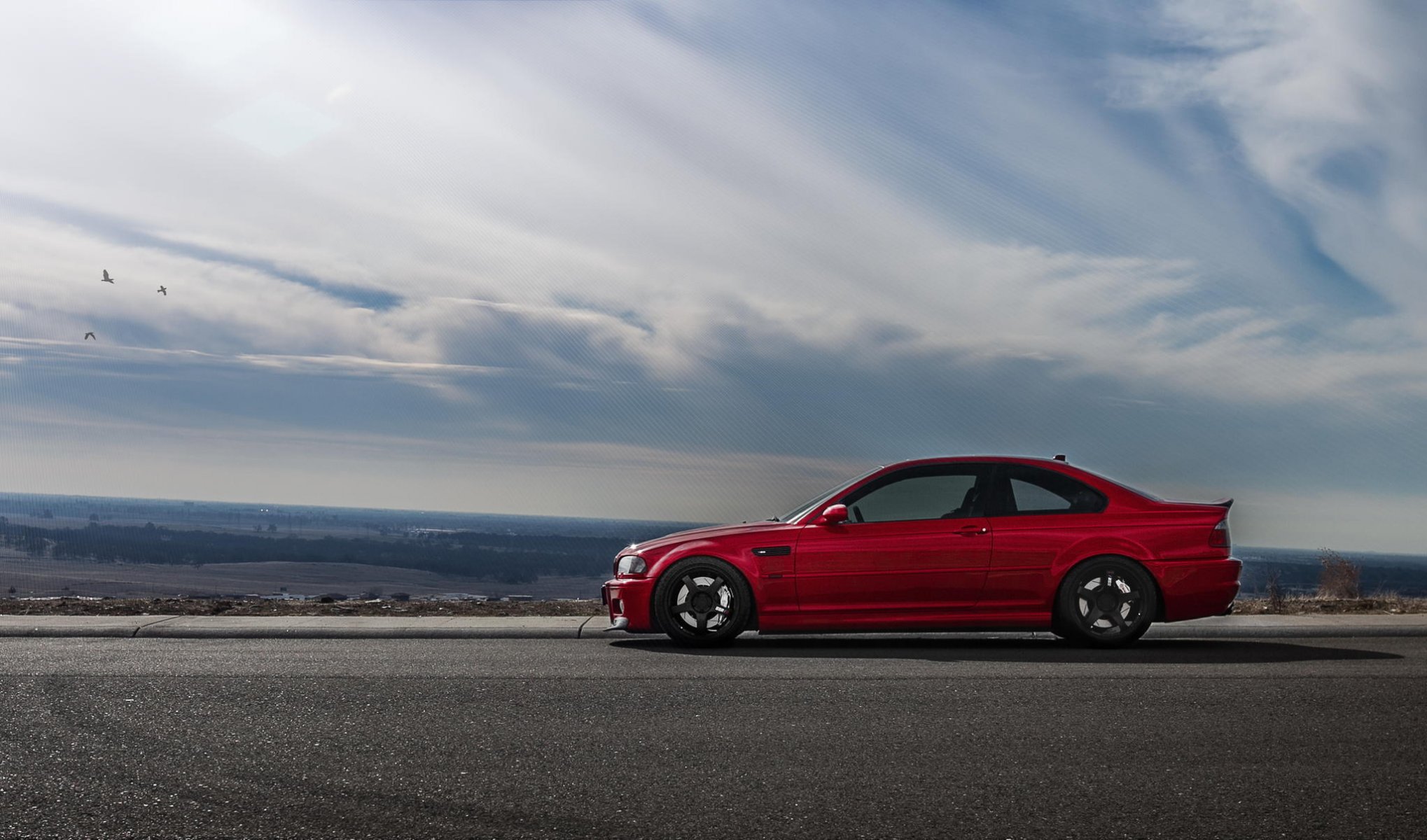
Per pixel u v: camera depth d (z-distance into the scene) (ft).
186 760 17.31
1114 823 14.16
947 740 18.93
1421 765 17.17
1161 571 32.04
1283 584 52.01
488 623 36.55
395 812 14.56
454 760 17.44
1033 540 32.30
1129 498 32.96
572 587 499.51
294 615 44.55
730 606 32.37
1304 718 20.84
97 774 16.35
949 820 14.29
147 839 13.39
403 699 22.58
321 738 18.94
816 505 33.63
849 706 21.95
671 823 14.15
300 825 13.98
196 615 42.55
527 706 21.98
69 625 35.37
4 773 16.38
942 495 33.09
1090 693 23.48
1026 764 17.21
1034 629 32.48
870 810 14.74
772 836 13.62
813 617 32.40
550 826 14.01
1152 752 17.99
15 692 23.12
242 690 23.62
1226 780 16.24
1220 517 32.78
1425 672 26.53
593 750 18.16
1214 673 26.27
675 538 33.60
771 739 18.98
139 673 25.94
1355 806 14.92
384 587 507.30
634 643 33.35
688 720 20.58
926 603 32.35
